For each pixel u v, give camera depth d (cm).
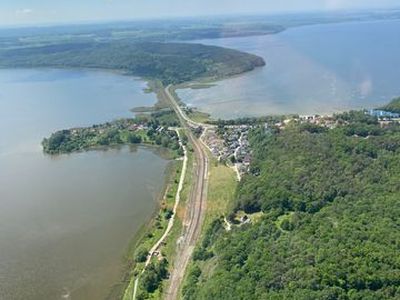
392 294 16738
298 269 18275
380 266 17812
